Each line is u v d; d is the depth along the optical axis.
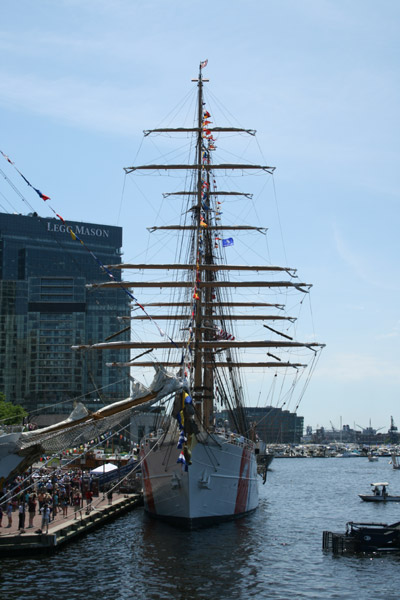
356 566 53.88
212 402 87.75
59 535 56.97
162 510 71.50
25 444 48.84
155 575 48.75
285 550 59.81
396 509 100.62
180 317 88.12
